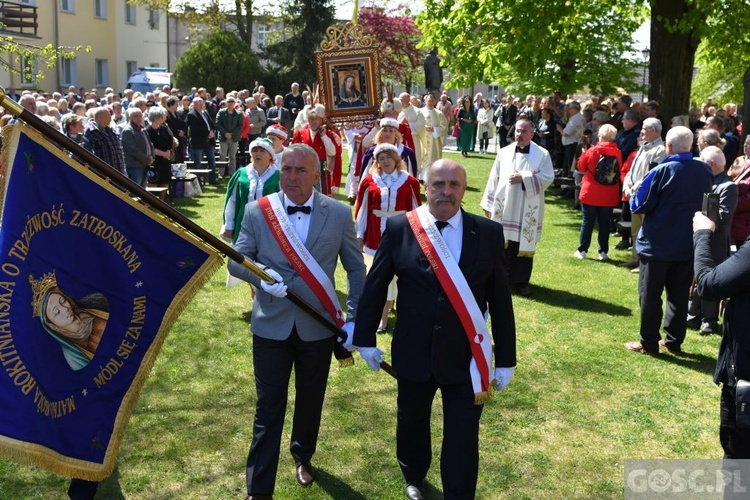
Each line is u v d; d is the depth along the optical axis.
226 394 5.40
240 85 32.56
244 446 4.63
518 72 14.88
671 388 5.66
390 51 37.50
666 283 6.32
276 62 37.16
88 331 3.33
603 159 9.54
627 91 22.22
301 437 4.16
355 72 11.39
